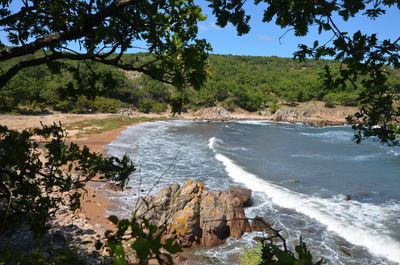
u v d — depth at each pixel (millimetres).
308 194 14773
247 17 3080
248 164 21484
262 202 13484
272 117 88500
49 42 2783
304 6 2658
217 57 146875
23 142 4137
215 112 83312
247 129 51500
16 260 5223
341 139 40344
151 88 82750
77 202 4984
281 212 12328
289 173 19203
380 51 2666
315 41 2883
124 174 4879
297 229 10789
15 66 2865
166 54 3324
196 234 9547
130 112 67938
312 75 117812
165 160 21828
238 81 114250
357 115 4945
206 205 10242
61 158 4531
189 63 3221
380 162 23766
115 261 1208
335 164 22625
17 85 47625
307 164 22359
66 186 4559
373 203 13508
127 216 11133
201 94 88125
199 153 25016
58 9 2715
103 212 11406
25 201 4363
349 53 2795
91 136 32656
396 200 13906
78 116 52344
